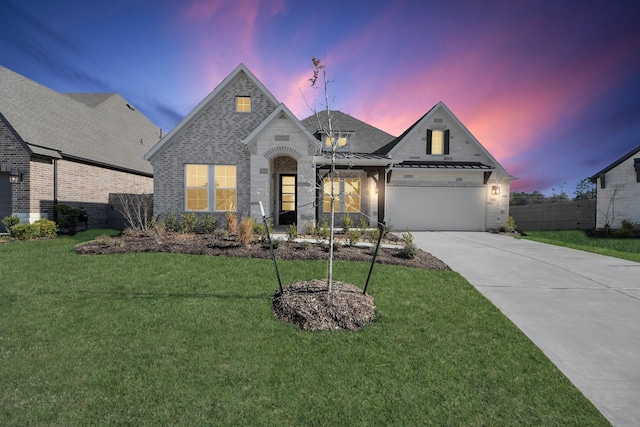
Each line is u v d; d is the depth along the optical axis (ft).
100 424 8.80
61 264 24.39
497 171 58.49
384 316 16.24
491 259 30.66
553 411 9.79
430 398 10.23
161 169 45.52
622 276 25.07
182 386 10.51
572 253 34.04
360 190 56.39
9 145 44.42
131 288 19.44
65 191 50.70
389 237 41.09
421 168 55.36
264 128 42.04
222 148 46.03
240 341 13.51
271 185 49.83
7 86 50.47
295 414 9.37
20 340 13.32
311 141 42.04
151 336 13.80
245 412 9.38
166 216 45.29
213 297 18.16
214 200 46.16
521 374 11.69
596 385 11.25
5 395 9.91
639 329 15.78
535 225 67.97
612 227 55.31
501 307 18.48
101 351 12.55
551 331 15.44
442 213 57.67
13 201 44.57
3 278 21.15
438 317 16.42
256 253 28.12
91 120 66.33
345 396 10.23
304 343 13.46
